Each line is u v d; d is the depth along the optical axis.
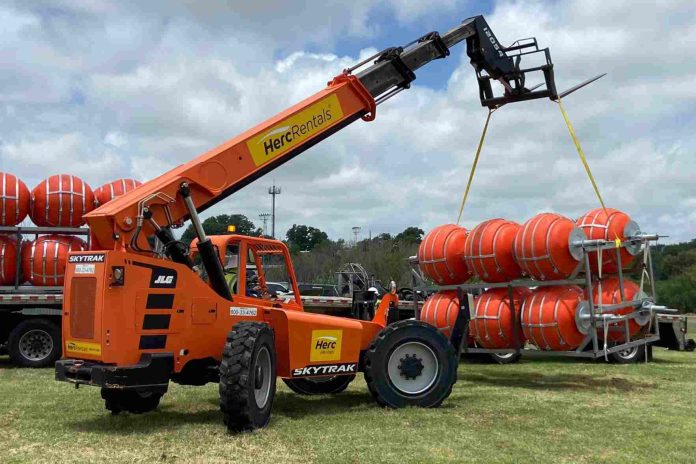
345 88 8.37
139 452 5.29
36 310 11.05
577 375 10.48
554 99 9.83
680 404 7.79
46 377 9.66
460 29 9.45
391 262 33.97
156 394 7.05
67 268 6.10
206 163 6.98
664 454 5.43
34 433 5.97
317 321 7.09
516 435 6.04
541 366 11.86
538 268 9.05
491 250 9.48
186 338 6.24
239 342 5.94
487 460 5.16
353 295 13.62
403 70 8.88
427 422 6.57
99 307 5.78
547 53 9.76
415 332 7.43
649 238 9.86
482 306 9.63
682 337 14.69
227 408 5.85
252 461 5.05
